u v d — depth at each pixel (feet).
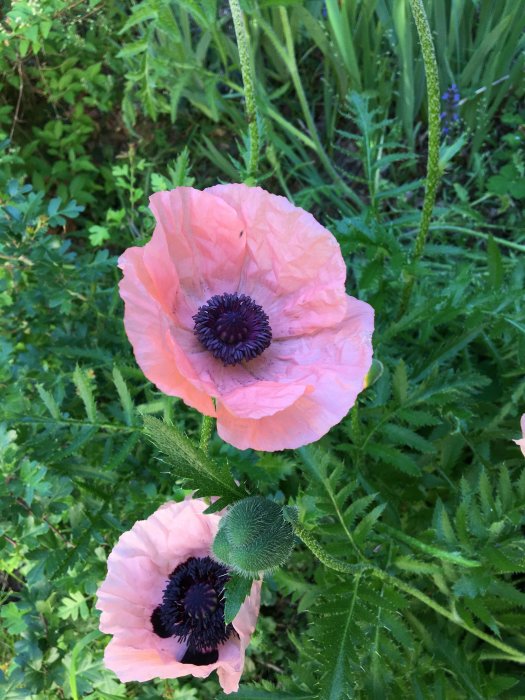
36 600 1.32
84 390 1.22
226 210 0.94
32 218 1.46
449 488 1.45
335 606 1.05
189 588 1.05
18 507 1.20
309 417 0.87
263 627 1.47
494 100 2.18
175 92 1.95
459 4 1.96
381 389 1.35
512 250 2.00
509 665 1.38
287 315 0.99
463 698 1.25
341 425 1.49
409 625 1.28
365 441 1.29
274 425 0.85
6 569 1.42
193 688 1.37
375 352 1.40
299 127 2.29
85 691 1.32
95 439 1.43
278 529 0.82
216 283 1.01
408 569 1.17
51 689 1.38
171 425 0.82
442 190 2.15
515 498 1.09
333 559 0.96
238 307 0.97
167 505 1.06
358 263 1.82
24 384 1.44
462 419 1.34
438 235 1.99
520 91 2.14
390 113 2.26
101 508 1.26
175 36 1.43
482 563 1.09
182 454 0.84
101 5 2.02
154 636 1.03
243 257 1.00
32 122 2.26
